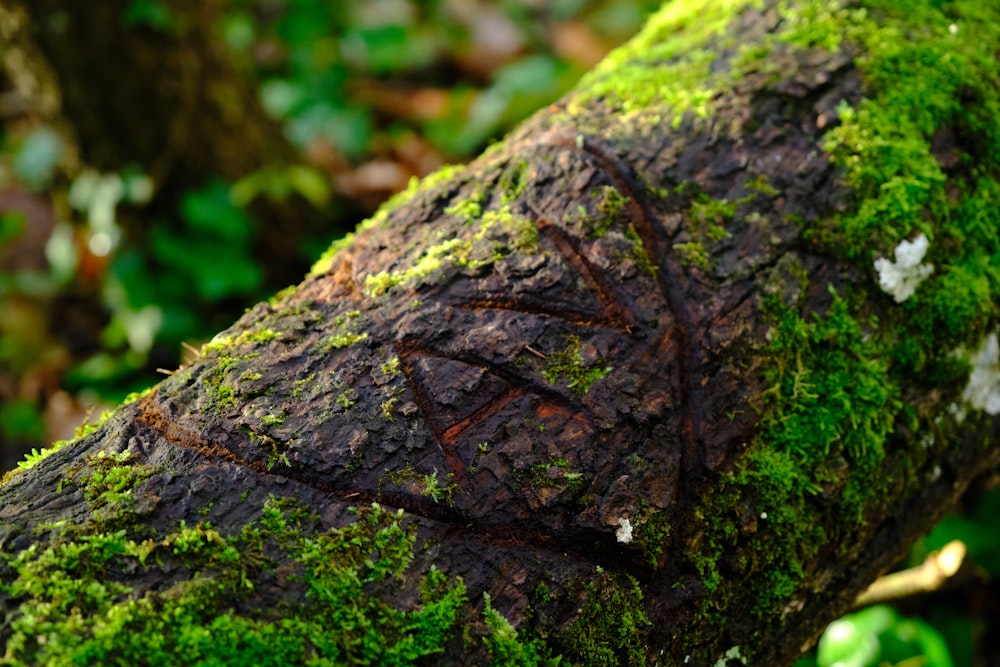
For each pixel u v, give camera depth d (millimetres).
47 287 2186
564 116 1335
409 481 1223
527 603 1221
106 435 1234
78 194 2109
